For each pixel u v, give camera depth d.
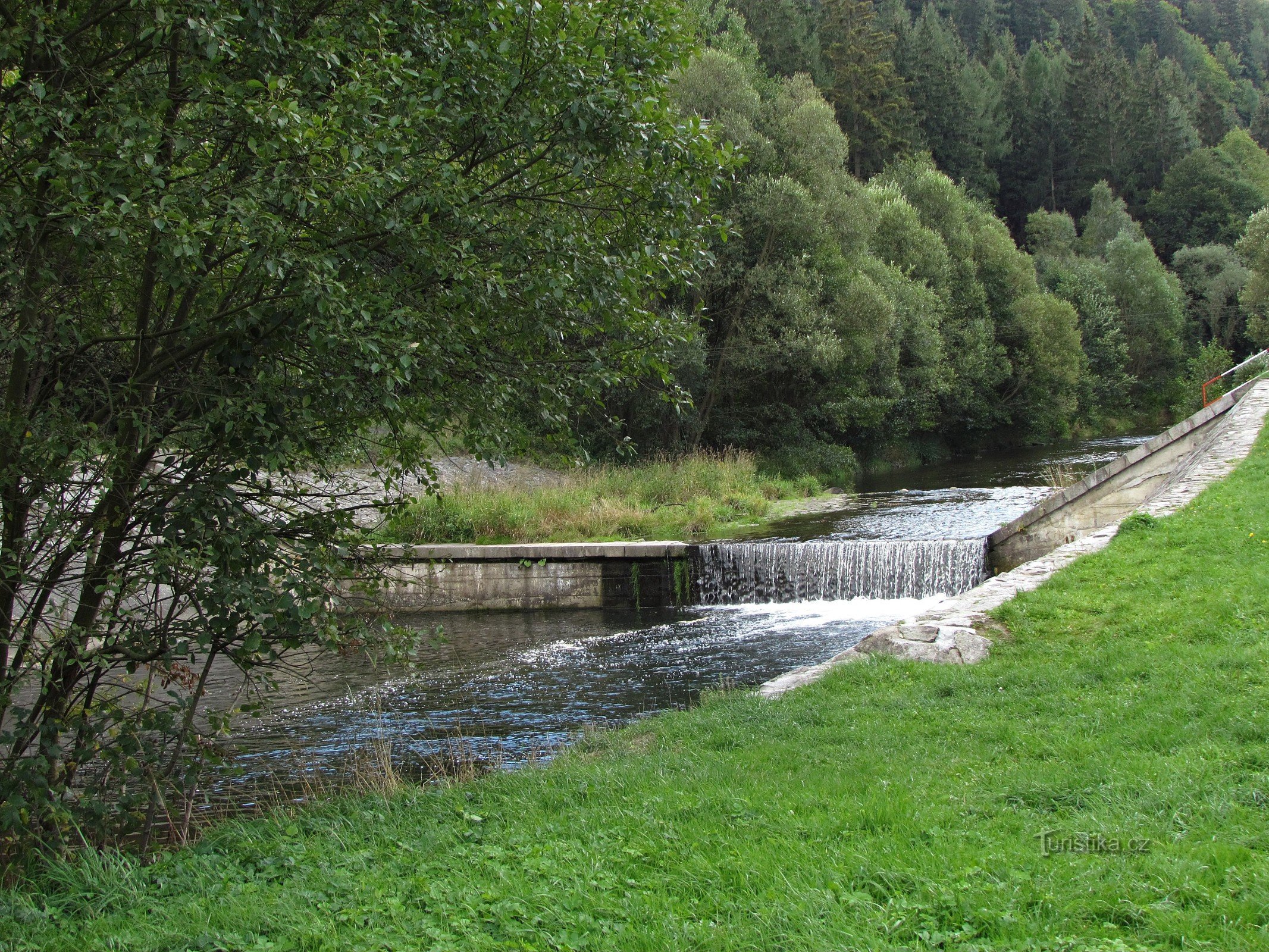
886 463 43.00
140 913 4.74
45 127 5.21
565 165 6.78
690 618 17.66
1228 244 71.88
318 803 6.92
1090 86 79.25
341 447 6.53
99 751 6.16
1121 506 17.42
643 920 4.19
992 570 17.67
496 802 6.59
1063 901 3.89
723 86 33.94
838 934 3.77
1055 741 6.44
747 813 5.52
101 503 6.04
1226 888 3.86
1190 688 7.02
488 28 6.57
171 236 5.14
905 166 53.91
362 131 5.89
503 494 22.41
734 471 28.39
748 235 34.00
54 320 5.79
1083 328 57.59
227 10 5.69
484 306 6.71
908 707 7.87
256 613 5.82
